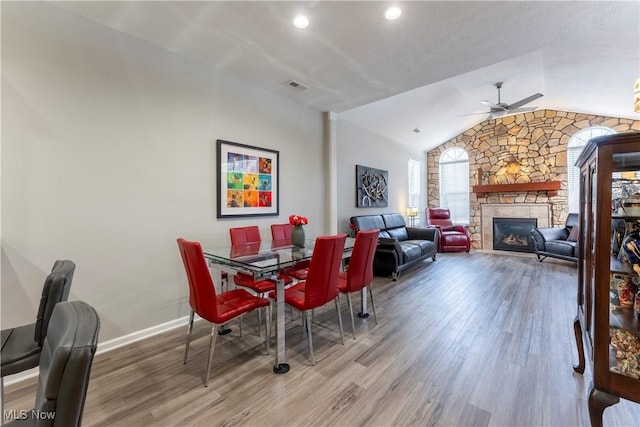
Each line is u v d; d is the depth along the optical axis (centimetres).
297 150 409
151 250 262
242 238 313
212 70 306
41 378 84
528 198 665
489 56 280
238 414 161
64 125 215
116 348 237
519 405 167
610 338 131
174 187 278
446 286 407
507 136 691
